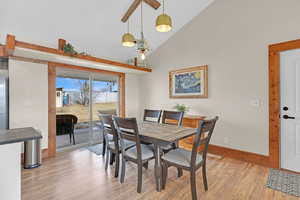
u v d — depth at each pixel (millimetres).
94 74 4035
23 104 2746
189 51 3654
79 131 3818
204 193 1893
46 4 2498
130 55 4383
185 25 3725
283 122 2539
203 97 3393
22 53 2467
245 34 2855
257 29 2727
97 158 3043
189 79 3629
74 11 2760
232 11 3012
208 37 3344
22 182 2148
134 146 2408
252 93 2789
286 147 2514
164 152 2342
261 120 2701
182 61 3791
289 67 2477
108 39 3584
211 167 2613
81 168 2596
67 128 3617
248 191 1930
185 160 1827
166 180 2201
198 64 3500
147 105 4605
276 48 2527
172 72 3951
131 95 4652
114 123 2262
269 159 2615
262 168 2566
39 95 2926
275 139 2553
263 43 2668
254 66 2764
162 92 4227
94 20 3049
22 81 2742
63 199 1790
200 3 3318
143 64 4449
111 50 3947
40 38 2895
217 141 3215
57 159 2979
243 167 2607
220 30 3168
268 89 2623
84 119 3885
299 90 2398
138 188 1912
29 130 1495
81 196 1848
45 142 3002
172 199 1788
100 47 3715
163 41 4137
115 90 4461
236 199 1779
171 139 1786
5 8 2332
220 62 3172
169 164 1926
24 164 2584
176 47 3904
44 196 1843
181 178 2268
